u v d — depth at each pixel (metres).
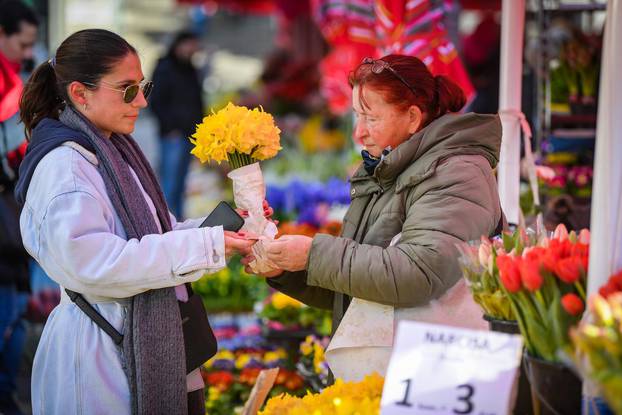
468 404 2.99
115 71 4.12
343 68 9.90
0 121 6.72
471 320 4.02
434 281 3.90
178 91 15.46
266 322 7.25
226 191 16.73
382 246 4.18
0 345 6.91
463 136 4.09
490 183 4.11
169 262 3.97
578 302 3.09
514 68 5.40
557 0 6.95
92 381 4.08
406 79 4.15
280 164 16.70
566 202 6.35
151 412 4.10
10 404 7.06
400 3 6.76
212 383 6.66
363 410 3.35
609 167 3.19
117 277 3.91
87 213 3.94
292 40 22.55
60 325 4.20
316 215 11.59
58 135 4.09
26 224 4.08
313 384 6.22
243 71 29.33
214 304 9.56
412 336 3.08
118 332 4.15
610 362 2.57
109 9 21.50
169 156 15.57
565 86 6.75
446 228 3.93
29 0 8.43
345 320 4.14
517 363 2.99
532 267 3.14
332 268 3.99
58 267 3.96
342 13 9.30
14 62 7.53
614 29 3.22
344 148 18.09
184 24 27.34
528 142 5.44
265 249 4.08
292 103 20.42
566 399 3.21
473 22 19.92
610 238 3.15
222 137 4.27
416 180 4.06
